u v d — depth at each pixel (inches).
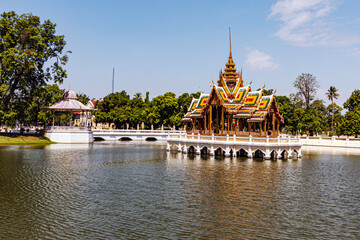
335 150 2637.8
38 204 840.3
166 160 1737.2
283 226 697.6
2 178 1164.5
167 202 867.4
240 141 1845.5
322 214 786.2
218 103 1999.3
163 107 4402.1
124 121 5241.1
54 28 2837.1
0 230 655.8
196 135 2092.8
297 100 3949.3
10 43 2571.4
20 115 2805.1
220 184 1096.2
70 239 613.3
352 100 4355.3
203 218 740.0
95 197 915.4
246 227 687.1
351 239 633.0
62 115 4527.6
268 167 1486.2
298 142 1925.4
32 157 1771.7
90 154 2021.4
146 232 650.8
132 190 1003.3
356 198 946.7
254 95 1935.3
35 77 2819.9
